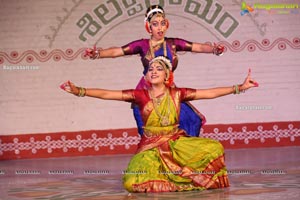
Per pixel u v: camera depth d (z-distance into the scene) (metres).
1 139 19.98
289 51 20.16
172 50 16.38
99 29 19.89
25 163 18.97
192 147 12.78
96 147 20.11
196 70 20.05
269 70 20.16
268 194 11.91
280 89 20.20
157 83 13.09
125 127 20.08
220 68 20.08
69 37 19.95
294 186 12.89
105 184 14.45
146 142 13.01
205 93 13.25
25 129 20.05
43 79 20.00
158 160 12.74
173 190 12.53
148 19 16.12
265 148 20.17
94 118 20.09
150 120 13.02
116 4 19.88
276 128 20.22
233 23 20.05
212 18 20.00
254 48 20.12
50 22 19.91
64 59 19.98
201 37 20.00
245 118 20.23
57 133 20.09
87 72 19.98
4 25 19.84
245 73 20.08
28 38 19.91
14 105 19.98
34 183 14.98
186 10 19.94
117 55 16.83
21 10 19.88
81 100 20.08
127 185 12.57
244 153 19.16
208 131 20.12
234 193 12.12
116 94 13.14
